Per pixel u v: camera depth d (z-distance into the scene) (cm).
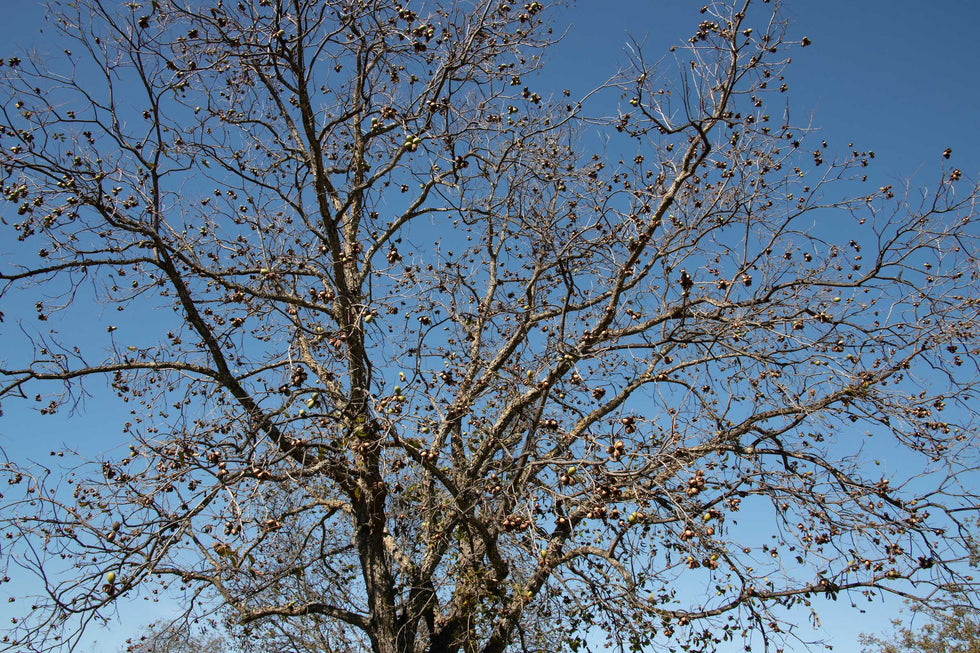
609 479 608
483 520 701
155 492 625
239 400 780
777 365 800
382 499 802
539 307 941
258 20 782
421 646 831
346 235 950
